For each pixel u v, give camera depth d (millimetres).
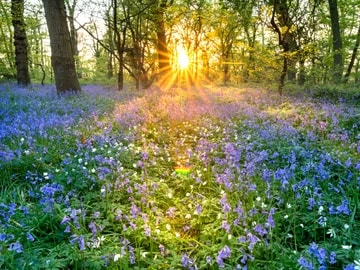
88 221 3807
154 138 7625
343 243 3197
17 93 14430
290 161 5445
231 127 8398
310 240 3537
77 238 3020
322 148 6355
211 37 29297
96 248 3186
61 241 3451
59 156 5758
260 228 3119
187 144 7156
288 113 10086
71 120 8375
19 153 5453
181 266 3057
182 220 3967
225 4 16391
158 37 21734
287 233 3598
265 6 14562
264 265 3080
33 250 3143
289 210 3938
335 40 19375
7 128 6961
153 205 4148
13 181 4953
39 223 3623
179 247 3408
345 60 27500
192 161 5934
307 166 4938
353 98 13250
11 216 3656
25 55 20422
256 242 3117
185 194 4781
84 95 14234
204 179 5172
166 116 9672
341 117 9211
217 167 5445
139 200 4398
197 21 24203
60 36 14555
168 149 6648
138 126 8281
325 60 18109
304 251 3076
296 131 7598
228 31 29000
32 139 6449
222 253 2703
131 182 4766
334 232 3266
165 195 4484
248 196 4266
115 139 6867
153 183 4484
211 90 19609
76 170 5008
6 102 10984
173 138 7570
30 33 30781
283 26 14742
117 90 18625
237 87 23609
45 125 7660
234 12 17031
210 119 9305
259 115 9805
